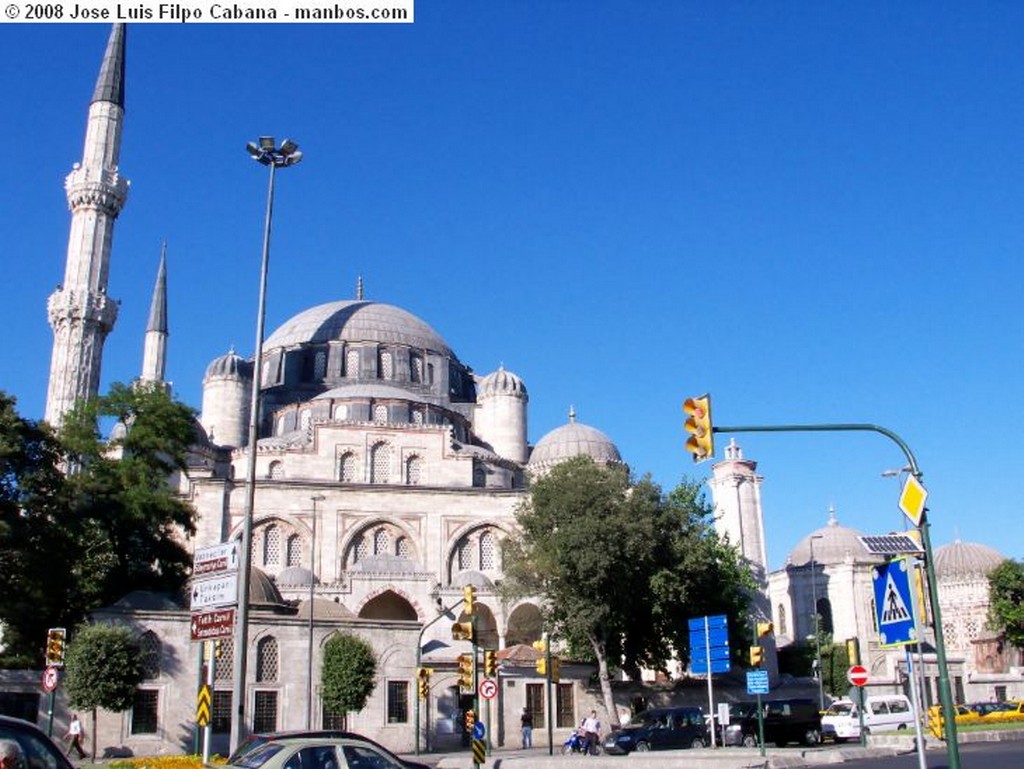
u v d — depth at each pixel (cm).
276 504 7669
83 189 8069
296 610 5409
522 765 3212
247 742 1919
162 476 6288
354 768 1836
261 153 3306
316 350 10031
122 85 8594
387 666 5219
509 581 6256
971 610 9894
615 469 6259
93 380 7781
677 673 7619
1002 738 4294
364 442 8238
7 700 4497
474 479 8650
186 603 5488
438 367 10275
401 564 7356
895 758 3378
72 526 5325
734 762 2906
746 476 9912
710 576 6300
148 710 4650
